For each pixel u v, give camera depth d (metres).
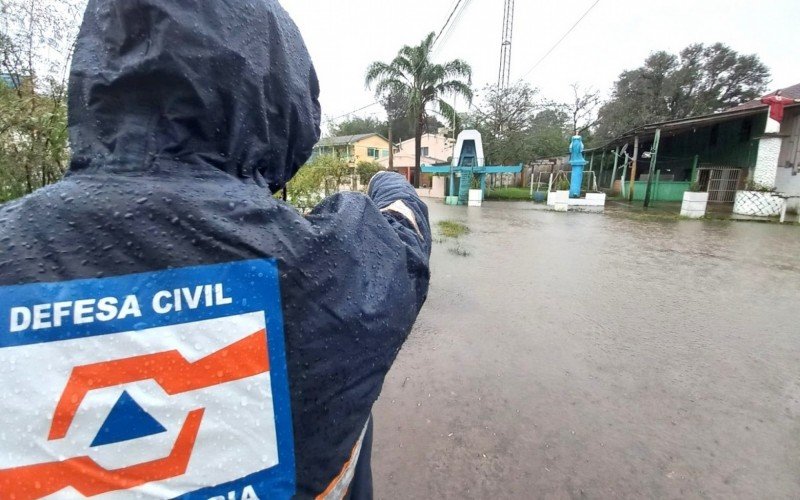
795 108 13.37
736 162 17.45
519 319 3.85
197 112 0.50
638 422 2.32
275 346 0.49
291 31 0.63
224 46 0.50
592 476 1.92
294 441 0.51
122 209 0.44
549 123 30.38
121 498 0.43
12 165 3.12
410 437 2.16
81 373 0.42
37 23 3.53
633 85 30.91
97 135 0.49
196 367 0.45
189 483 0.46
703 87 31.02
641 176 22.98
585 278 5.39
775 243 8.22
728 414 2.40
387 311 0.60
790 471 1.96
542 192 21.38
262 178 0.58
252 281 0.48
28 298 0.41
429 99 21.36
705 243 8.19
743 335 3.54
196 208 0.47
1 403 0.40
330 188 8.02
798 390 2.67
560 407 2.45
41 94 3.51
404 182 1.00
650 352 3.19
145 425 0.44
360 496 0.75
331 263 0.54
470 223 11.30
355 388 0.57
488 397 2.54
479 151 17.72
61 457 0.41
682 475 1.93
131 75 0.47
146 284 0.44
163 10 0.47
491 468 1.96
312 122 0.66
